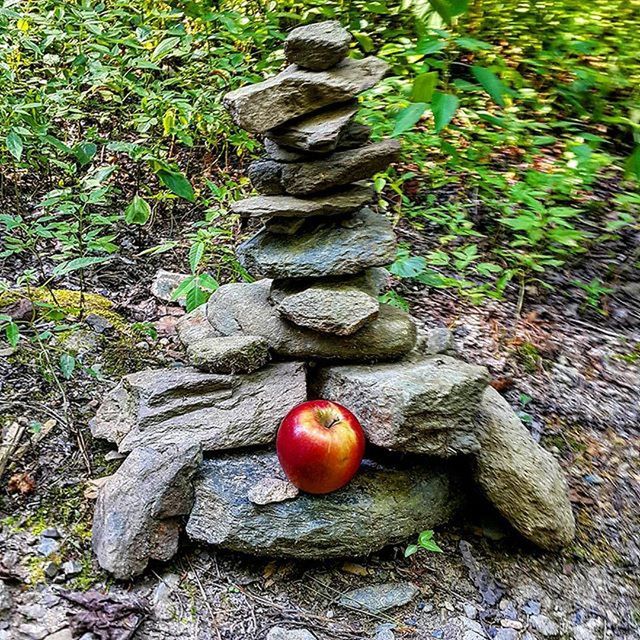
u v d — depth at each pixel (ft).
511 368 7.87
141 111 9.57
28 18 9.29
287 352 6.03
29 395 6.29
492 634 5.32
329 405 5.30
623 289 9.46
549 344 8.31
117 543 5.09
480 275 9.22
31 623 4.72
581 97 11.27
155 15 10.23
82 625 4.72
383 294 7.82
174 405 5.69
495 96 7.06
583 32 12.40
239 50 11.19
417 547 5.59
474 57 11.91
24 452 5.79
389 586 5.49
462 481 6.09
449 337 6.97
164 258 8.63
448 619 5.37
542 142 9.71
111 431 5.91
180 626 4.96
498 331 8.36
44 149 8.79
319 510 5.30
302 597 5.32
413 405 5.20
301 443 5.07
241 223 8.93
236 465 5.50
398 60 10.53
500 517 6.14
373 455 5.80
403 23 12.09
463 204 10.03
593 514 6.44
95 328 7.22
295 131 5.50
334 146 5.47
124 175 9.70
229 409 5.69
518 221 8.46
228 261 8.04
